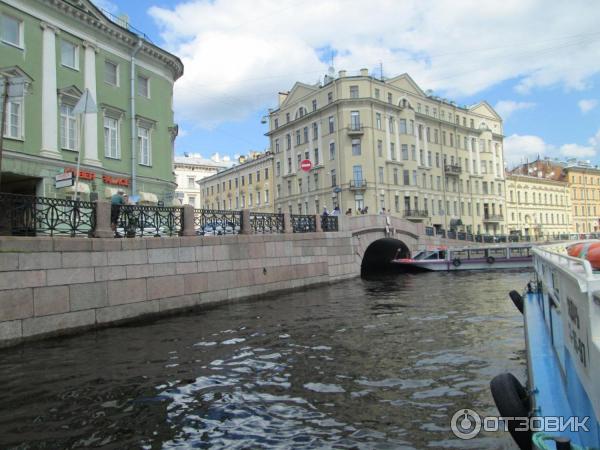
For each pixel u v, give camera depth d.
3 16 16.91
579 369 2.86
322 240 20.78
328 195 52.88
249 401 6.06
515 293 11.05
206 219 14.82
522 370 7.12
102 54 21.06
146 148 23.64
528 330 5.91
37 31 18.06
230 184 71.25
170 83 25.52
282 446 4.77
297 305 14.60
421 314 12.62
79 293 10.42
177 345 9.20
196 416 5.58
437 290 18.66
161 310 12.46
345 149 50.94
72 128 19.53
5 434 5.12
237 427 5.25
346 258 22.72
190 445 4.82
